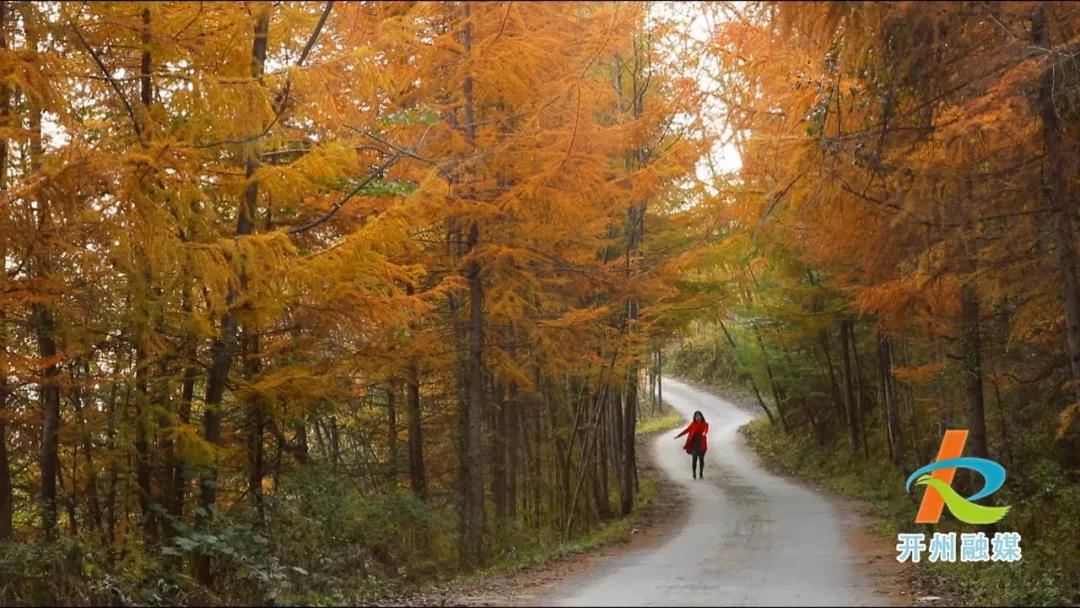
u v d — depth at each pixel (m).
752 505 19.08
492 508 20.05
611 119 14.88
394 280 11.22
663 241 17.47
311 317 10.02
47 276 8.64
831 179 9.10
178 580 8.62
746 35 8.77
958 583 8.70
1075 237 8.95
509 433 20.02
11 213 7.64
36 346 10.88
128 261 8.27
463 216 12.20
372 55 9.13
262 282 8.98
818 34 7.78
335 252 9.11
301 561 10.29
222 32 8.95
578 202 12.27
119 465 10.47
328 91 9.12
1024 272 10.02
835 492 22.08
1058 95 8.34
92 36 8.61
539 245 13.30
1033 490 13.73
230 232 10.26
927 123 8.35
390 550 12.62
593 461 20.42
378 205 10.73
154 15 8.16
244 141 8.70
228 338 9.95
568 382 19.48
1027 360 13.32
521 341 14.87
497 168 12.12
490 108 12.79
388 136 11.52
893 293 11.78
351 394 12.62
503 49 11.05
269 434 13.49
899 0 6.68
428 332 13.00
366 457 18.97
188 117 8.73
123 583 8.05
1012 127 8.24
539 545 14.90
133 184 7.68
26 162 9.01
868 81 8.25
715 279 16.70
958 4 6.77
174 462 10.00
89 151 7.36
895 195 9.52
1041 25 7.89
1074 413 9.64
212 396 10.10
